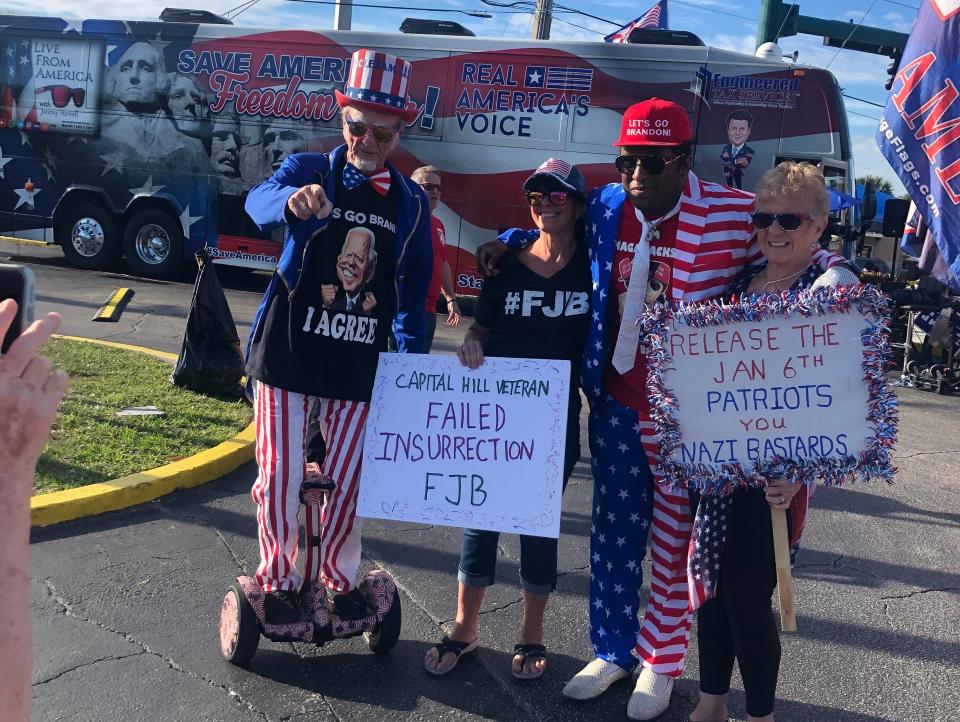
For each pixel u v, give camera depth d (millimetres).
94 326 9578
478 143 11789
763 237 2689
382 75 2990
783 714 3213
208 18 13266
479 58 11734
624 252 3031
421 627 3719
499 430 3006
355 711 3061
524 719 3082
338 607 3336
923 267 9352
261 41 12695
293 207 2783
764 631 2680
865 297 2471
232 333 6828
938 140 8758
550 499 2949
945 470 6793
